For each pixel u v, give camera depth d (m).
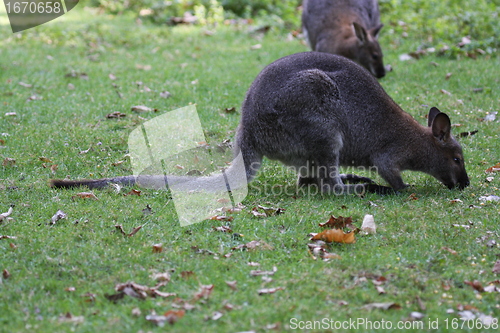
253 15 20.39
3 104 11.82
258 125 8.23
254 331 5.05
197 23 19.48
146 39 17.64
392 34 17.09
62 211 7.40
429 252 6.42
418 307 5.45
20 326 5.12
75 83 13.40
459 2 18.94
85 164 9.16
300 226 7.17
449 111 11.49
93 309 5.38
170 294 5.63
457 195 8.20
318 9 15.24
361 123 8.39
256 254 6.45
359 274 5.98
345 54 14.29
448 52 14.85
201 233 6.98
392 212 7.48
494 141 10.09
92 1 22.38
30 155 9.34
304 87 8.05
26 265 6.14
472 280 5.88
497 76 13.24
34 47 16.67
